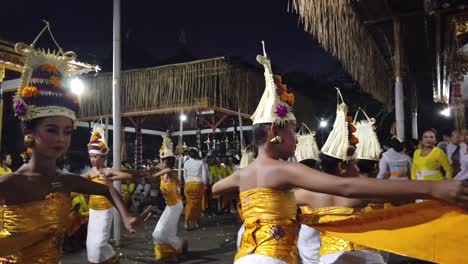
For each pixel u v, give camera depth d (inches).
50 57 99.9
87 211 277.7
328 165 128.6
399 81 293.6
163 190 273.4
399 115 294.5
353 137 127.7
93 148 211.6
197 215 407.8
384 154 262.4
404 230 90.0
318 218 103.0
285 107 98.2
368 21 298.5
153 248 309.7
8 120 446.3
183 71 625.6
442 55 335.0
